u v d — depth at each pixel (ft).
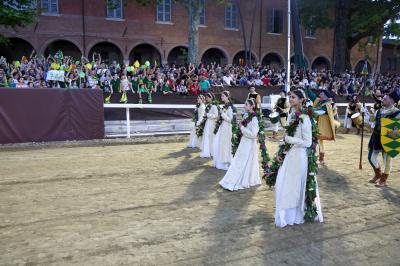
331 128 29.55
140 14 92.99
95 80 52.85
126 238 15.51
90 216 17.85
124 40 91.56
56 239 15.28
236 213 18.72
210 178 25.13
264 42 109.09
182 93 54.03
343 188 23.71
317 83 72.69
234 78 67.56
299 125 16.89
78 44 86.53
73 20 85.61
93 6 87.81
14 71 51.26
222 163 27.53
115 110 42.16
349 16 107.55
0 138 34.83
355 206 20.35
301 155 17.04
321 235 16.38
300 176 17.08
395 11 98.22
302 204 17.31
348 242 15.75
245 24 106.22
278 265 13.65
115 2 88.28
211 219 17.84
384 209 19.94
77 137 38.27
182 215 18.28
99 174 25.55
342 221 18.08
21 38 81.00
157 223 17.19
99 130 39.29
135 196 20.99
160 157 31.58
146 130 43.96
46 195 20.89
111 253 14.17
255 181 23.61
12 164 28.04
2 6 48.49
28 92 35.58
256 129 22.47
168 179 24.70
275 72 79.10
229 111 26.91
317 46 118.21
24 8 52.49
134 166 28.09
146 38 94.02
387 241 15.94
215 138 28.04
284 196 17.03
